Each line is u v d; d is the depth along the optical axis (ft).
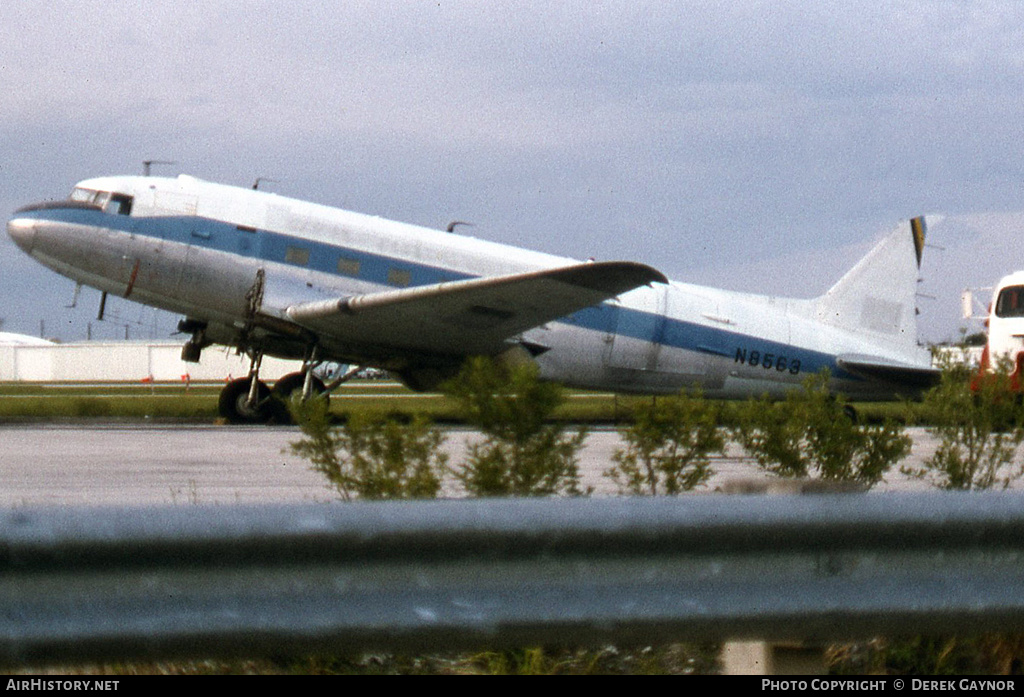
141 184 142.00
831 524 18.95
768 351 167.73
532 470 48.57
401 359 153.89
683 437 52.49
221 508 16.90
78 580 16.39
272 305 142.10
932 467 59.41
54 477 79.92
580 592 18.26
